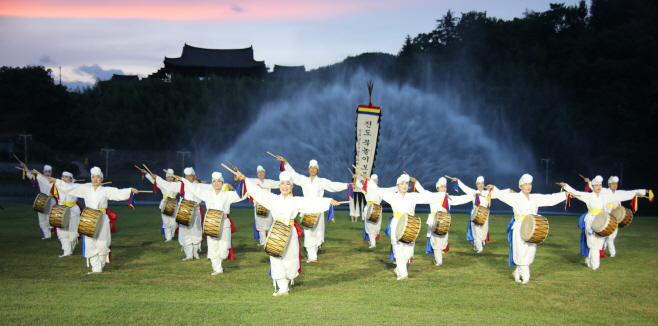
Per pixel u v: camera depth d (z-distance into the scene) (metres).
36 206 8.94
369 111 12.84
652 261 7.93
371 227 9.16
